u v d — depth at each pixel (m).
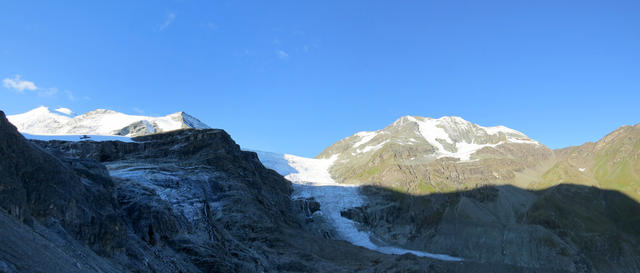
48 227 32.50
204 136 132.12
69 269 26.62
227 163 121.75
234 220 95.00
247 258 68.19
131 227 49.09
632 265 114.56
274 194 137.88
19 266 21.61
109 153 116.25
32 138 113.00
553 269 111.31
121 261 38.19
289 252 90.81
